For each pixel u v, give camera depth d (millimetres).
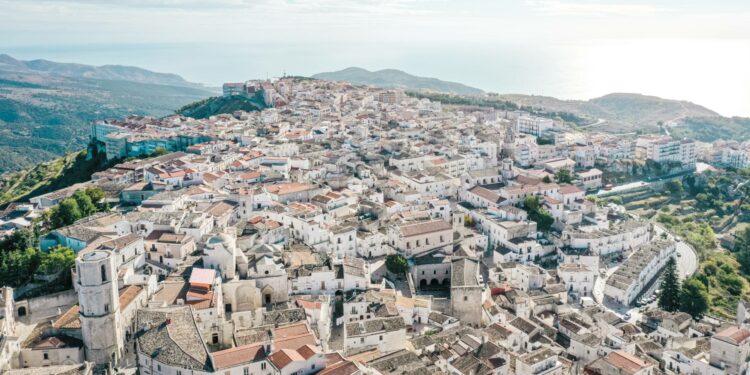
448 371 169625
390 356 163125
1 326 156375
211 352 152500
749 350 188625
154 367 143000
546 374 169500
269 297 197500
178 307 166250
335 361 149000
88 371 139125
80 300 154625
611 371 176125
